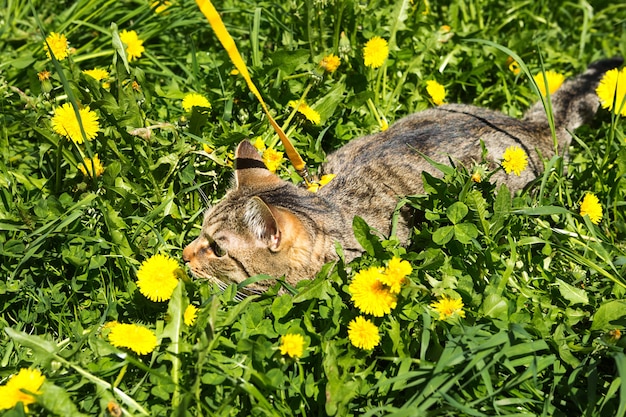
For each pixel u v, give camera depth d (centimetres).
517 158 93
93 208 93
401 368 79
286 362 79
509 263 84
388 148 102
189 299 84
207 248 92
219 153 98
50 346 79
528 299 86
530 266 90
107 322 85
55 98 97
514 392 79
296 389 79
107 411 75
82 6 116
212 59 114
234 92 105
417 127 105
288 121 102
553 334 83
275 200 93
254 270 92
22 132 104
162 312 86
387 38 112
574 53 124
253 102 105
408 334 82
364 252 94
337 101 103
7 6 120
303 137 103
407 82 113
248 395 78
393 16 110
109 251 90
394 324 81
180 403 75
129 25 119
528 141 104
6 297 89
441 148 102
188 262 92
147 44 118
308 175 103
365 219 96
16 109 105
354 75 108
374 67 108
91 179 93
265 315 84
